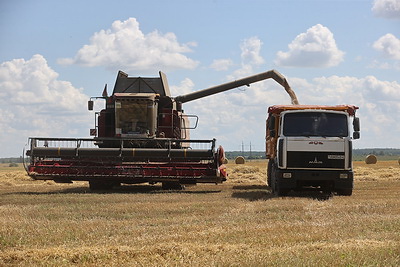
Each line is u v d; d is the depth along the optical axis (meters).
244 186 27.23
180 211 15.30
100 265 8.28
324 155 20.94
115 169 22.47
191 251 9.02
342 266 7.79
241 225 12.36
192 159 22.56
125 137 24.00
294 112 21.28
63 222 13.08
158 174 22.45
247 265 7.85
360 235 10.62
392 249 8.80
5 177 34.06
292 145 21.00
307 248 9.15
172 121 25.11
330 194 21.67
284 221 13.13
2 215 14.47
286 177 20.92
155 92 25.59
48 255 8.97
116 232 11.49
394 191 22.84
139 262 8.41
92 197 19.45
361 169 39.28
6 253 9.15
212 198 19.27
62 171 22.52
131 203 17.45
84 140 23.02
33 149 22.56
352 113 21.59
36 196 20.08
